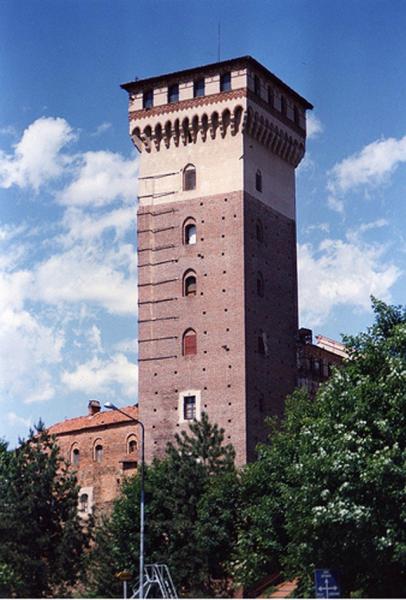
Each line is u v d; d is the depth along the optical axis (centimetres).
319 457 5981
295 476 6444
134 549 7788
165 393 9575
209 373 9400
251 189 9800
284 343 9919
